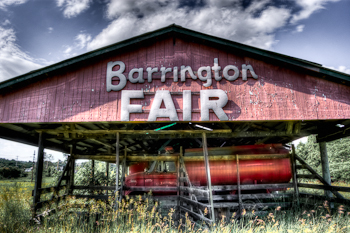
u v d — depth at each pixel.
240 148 8.95
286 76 7.19
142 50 7.37
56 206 7.17
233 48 7.21
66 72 7.30
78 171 12.34
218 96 6.90
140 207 6.57
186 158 8.10
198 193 6.86
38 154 7.47
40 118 7.05
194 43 7.39
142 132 7.56
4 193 8.59
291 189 11.35
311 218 6.69
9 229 5.96
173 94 7.01
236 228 6.06
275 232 5.54
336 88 7.16
